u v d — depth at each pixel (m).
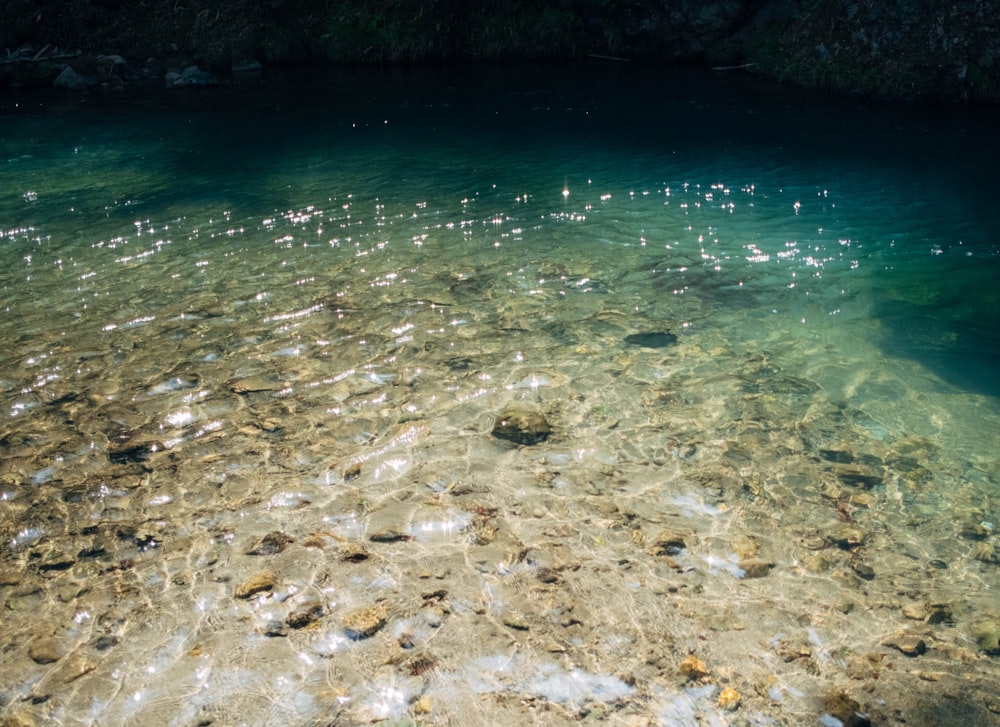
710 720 3.85
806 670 4.12
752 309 8.06
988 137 14.21
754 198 11.41
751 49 20.05
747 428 6.13
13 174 12.73
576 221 10.56
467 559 4.85
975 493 5.41
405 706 3.92
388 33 21.39
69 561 4.84
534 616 4.43
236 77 20.14
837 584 4.68
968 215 10.62
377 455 5.82
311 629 4.35
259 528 5.10
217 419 6.24
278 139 14.76
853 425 6.16
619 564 4.81
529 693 3.99
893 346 7.33
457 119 16.08
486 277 8.84
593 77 19.75
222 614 4.45
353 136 14.94
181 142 14.59
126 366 6.98
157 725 3.82
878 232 10.09
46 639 4.29
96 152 13.97
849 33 18.11
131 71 20.16
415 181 12.30
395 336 7.51
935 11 17.25
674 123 15.57
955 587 4.64
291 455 5.82
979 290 8.43
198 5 21.64
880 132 14.72
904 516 5.21
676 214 10.80
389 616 4.43
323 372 6.90
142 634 4.32
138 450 5.87
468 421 6.22
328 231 10.23
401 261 9.28
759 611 4.48
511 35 21.77
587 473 5.63
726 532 5.08
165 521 5.17
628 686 4.03
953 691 4.00
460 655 4.20
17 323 7.73
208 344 7.36
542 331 7.61
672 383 6.74
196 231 10.23
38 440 5.97
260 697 3.96
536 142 14.38
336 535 5.04
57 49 20.61
